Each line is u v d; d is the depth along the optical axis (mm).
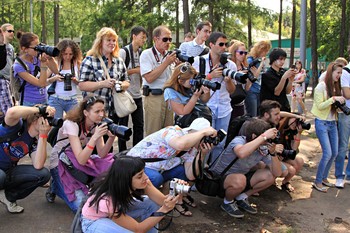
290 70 5027
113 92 4363
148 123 4691
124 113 4348
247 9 20234
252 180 4062
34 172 3604
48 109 3471
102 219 2615
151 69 4566
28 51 4574
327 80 4863
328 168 5086
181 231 3641
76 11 37250
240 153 3771
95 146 3658
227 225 3850
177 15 21125
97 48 4391
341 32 19797
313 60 19000
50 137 3984
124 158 2592
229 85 4375
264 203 4473
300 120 4734
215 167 4055
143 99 4703
